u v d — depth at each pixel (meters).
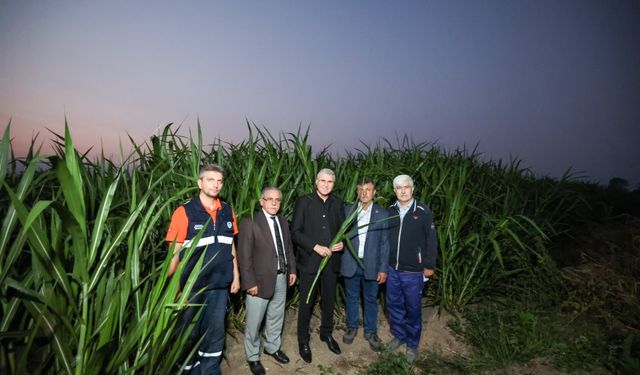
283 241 2.71
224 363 2.73
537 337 3.02
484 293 3.88
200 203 2.26
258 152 3.77
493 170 5.23
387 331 3.42
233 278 2.47
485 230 3.94
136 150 2.76
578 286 3.50
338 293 3.62
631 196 6.39
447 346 3.16
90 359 1.38
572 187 6.16
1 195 1.78
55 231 1.44
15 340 1.37
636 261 3.81
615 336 2.96
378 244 2.97
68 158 1.47
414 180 4.32
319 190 2.91
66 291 1.35
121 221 2.05
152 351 1.57
